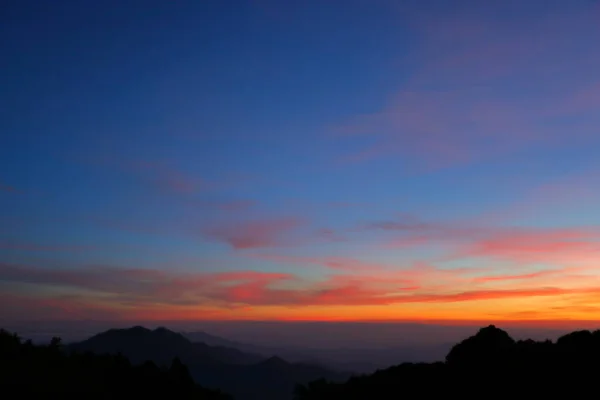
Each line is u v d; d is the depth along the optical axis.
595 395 18.83
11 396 17.67
